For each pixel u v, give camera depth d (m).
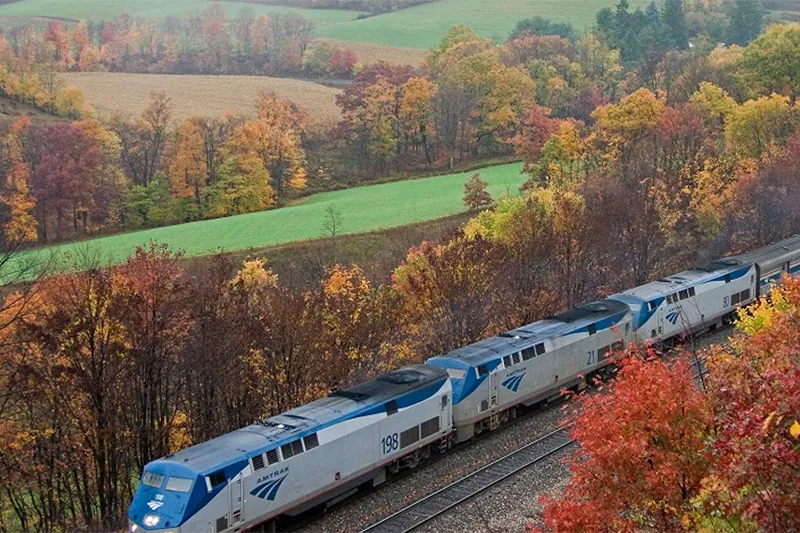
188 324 39.31
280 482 30.20
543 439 37.31
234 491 28.72
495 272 52.69
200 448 29.81
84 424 38.56
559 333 42.94
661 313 48.34
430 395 36.19
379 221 96.00
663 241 66.94
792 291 25.38
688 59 149.62
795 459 15.70
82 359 37.19
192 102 150.38
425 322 50.19
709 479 18.05
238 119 129.00
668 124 88.19
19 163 102.81
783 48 107.69
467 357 39.09
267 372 42.81
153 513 27.70
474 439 39.28
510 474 33.56
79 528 36.34
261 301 46.47
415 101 137.12
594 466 21.56
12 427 37.19
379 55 194.12
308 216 101.31
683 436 21.16
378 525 30.22
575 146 94.25
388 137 134.62
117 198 110.31
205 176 113.69
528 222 60.91
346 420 32.62
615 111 92.75
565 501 21.41
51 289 40.56
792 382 16.30
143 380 39.03
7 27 198.00
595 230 60.06
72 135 108.00
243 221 101.44
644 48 187.88
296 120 140.38
